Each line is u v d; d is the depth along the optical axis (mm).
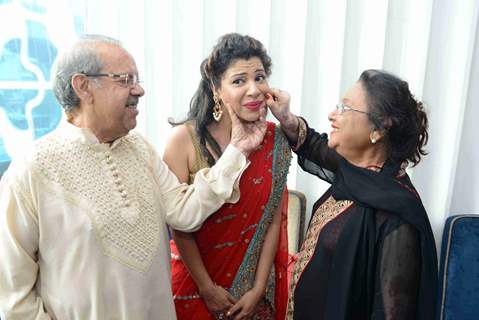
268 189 1326
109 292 1024
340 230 1145
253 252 1356
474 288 1854
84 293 998
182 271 1392
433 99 1897
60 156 1004
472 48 1807
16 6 2139
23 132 2256
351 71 1988
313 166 1464
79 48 993
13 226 964
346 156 1228
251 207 1307
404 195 1061
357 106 1117
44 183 975
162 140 2361
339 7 1894
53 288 1012
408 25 1879
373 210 1102
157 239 1110
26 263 984
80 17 2287
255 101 1196
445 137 1908
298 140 1421
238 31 2082
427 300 1049
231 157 1183
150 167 1188
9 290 988
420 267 1046
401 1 1861
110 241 1018
